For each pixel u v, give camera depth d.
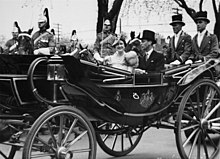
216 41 7.91
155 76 5.71
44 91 5.06
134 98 5.58
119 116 5.45
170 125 5.94
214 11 11.97
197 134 6.03
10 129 5.11
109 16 12.37
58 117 5.00
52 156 4.73
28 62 4.97
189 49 8.02
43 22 6.95
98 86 5.11
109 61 6.57
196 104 6.30
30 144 4.47
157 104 5.83
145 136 8.57
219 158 6.39
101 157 6.68
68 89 5.02
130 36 11.58
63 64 4.79
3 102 5.20
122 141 6.74
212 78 6.37
